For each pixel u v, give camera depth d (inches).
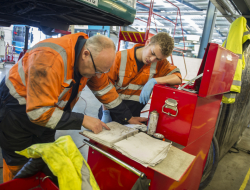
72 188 22.2
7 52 356.8
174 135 39.6
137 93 62.7
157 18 402.6
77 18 52.9
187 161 31.5
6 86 37.1
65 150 25.1
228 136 93.2
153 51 48.0
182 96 37.2
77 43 35.8
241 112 100.8
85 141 37.6
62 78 34.7
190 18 375.2
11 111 38.1
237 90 68.3
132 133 38.9
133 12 43.7
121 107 48.6
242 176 89.0
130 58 55.2
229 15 169.3
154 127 39.5
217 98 49.6
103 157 37.4
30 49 34.7
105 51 32.6
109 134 36.8
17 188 24.0
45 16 55.8
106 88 46.4
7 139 40.0
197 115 38.5
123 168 34.2
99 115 69.4
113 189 36.9
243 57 76.6
